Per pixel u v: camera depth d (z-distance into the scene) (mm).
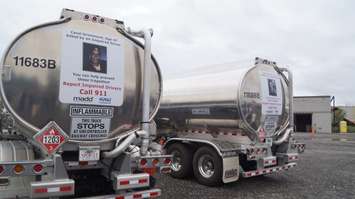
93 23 4512
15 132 4648
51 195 3916
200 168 7812
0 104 4094
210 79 8352
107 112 4555
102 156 4570
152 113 4957
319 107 43594
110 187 4793
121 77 4664
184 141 8203
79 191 4781
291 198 6668
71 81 4273
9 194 3945
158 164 4805
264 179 8594
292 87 8539
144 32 4754
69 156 4441
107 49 4578
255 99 7699
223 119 7844
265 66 8078
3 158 4070
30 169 3875
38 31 4125
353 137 29750
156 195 4727
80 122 4348
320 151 16250
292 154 8273
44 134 4012
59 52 4223
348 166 11031
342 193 7156
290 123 8484
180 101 8906
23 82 3992
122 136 4656
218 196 6715
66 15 4344
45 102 4125
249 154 7355
